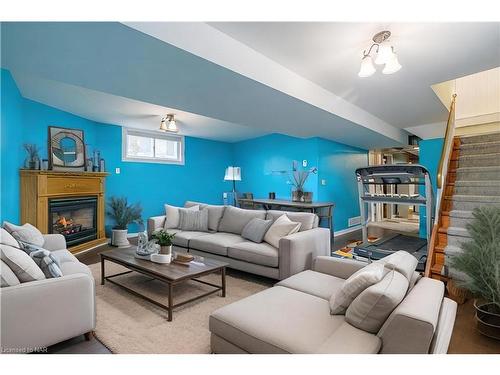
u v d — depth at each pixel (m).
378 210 8.52
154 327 2.14
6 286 1.63
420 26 2.22
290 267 2.85
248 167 7.17
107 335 2.01
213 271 2.62
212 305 2.54
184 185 6.49
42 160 3.90
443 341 1.33
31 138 3.96
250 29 2.32
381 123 5.37
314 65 2.98
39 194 3.68
